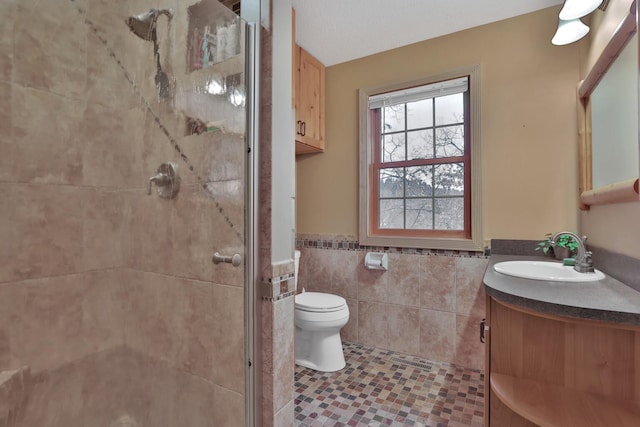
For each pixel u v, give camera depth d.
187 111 1.37
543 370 1.16
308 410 1.69
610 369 1.06
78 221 1.43
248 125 1.31
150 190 1.46
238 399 1.28
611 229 1.44
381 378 2.04
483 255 2.17
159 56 1.41
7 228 1.25
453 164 2.36
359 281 2.61
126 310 1.53
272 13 1.37
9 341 1.25
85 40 1.41
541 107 2.03
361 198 2.60
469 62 2.23
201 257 1.36
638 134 1.16
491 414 1.23
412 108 2.52
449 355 2.25
